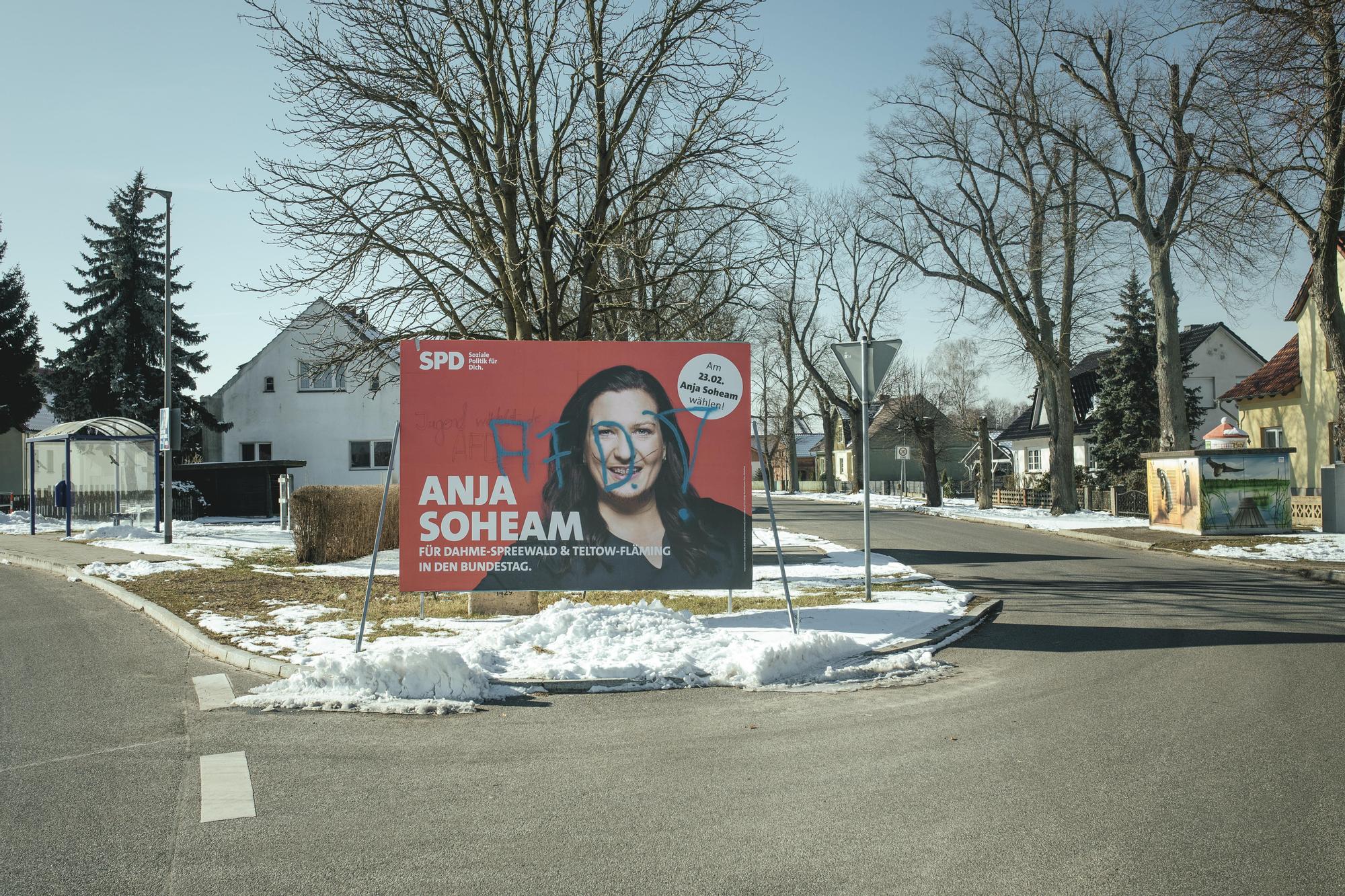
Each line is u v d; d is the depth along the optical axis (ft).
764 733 21.40
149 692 25.43
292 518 55.72
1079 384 179.42
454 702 23.91
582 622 31.04
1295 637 31.50
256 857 14.29
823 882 13.19
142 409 125.90
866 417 40.27
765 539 78.23
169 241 72.18
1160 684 25.22
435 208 48.80
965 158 99.19
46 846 14.74
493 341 33.32
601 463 33.32
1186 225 78.48
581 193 56.34
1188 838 14.55
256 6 46.42
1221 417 159.43
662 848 14.56
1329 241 61.46
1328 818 15.28
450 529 33.01
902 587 44.65
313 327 54.19
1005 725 21.56
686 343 33.68
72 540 71.41
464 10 47.16
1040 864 13.66
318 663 25.32
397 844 14.82
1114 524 89.10
